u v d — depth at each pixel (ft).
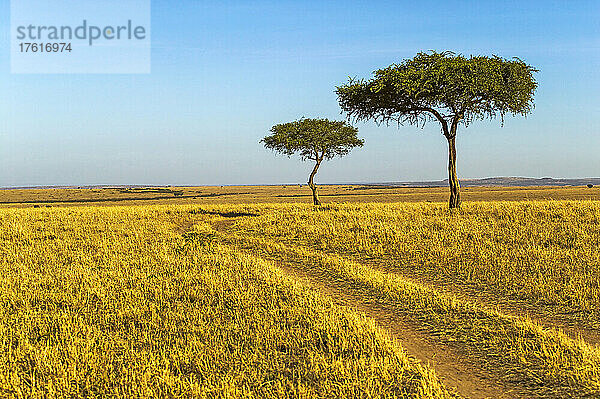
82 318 26.76
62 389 18.30
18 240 58.29
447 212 75.72
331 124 147.95
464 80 81.71
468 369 20.26
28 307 28.86
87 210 99.66
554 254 41.16
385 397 17.24
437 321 26.58
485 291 33.14
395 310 28.96
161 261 43.93
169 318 26.63
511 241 47.96
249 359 20.83
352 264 41.81
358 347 21.84
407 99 89.30
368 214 75.72
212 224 85.87
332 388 18.03
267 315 26.94
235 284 34.30
